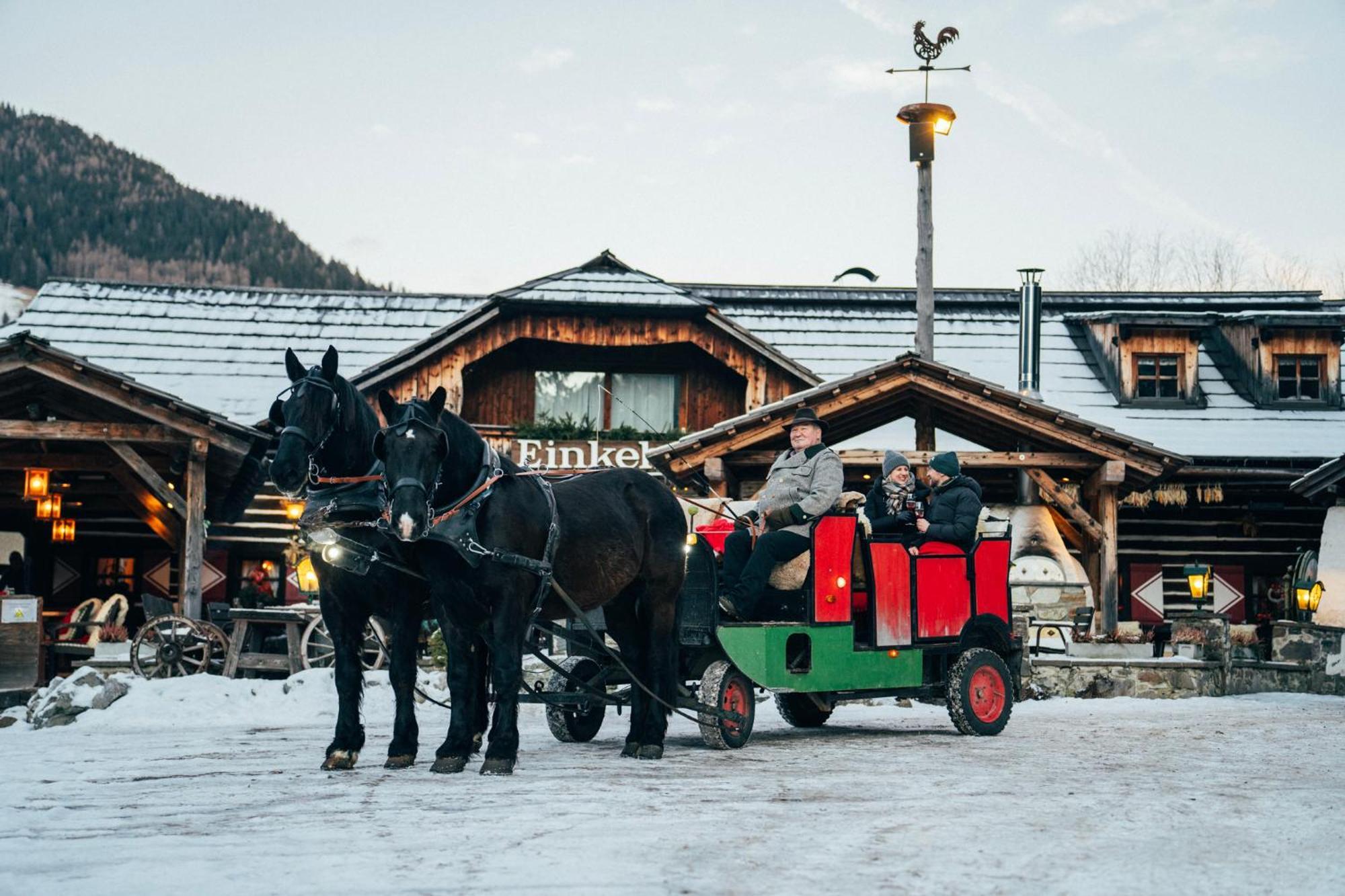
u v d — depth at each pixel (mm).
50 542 24688
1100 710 14320
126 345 26109
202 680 13844
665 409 25188
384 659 15609
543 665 14945
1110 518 20859
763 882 5012
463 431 8148
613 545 9000
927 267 23812
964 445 23641
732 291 29578
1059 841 5891
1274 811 6781
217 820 6293
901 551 10562
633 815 6430
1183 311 30188
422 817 6352
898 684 10508
